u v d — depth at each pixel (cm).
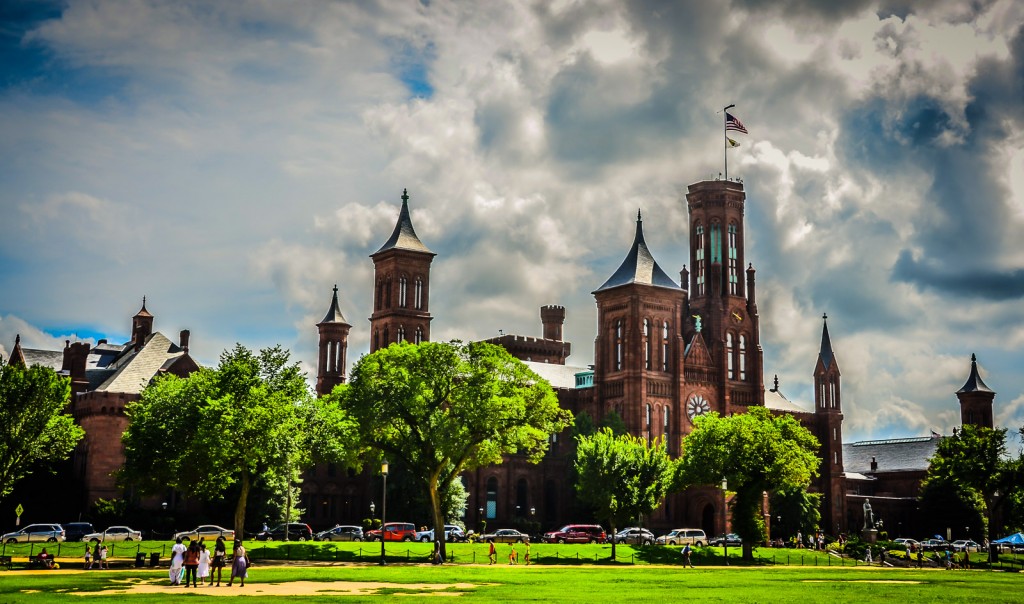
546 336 18762
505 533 12431
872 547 11744
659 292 15588
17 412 9694
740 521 10669
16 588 5381
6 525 11588
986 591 6331
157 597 4978
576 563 9306
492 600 5028
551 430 9988
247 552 8519
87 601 4697
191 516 11912
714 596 5588
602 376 15638
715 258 16700
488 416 9288
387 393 9325
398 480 12875
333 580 6328
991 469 12481
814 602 5300
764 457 10656
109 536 10531
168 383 9594
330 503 14512
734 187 16888
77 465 12562
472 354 9600
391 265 16125
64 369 13762
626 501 10488
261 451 8475
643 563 9694
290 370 9256
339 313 16462
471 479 14562
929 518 16738
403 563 8400
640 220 16188
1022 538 12975
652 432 15212
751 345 16562
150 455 9112
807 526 14725
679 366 15538
